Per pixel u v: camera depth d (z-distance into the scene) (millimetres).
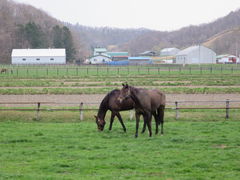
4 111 21781
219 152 13031
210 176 10406
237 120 20969
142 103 15805
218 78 52125
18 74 62344
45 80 49781
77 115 21578
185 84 42938
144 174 10594
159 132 17203
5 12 154375
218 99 29938
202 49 127812
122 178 10148
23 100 29562
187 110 23922
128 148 13758
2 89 36625
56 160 12102
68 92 34438
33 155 12828
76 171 10953
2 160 12195
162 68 82938
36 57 115812
